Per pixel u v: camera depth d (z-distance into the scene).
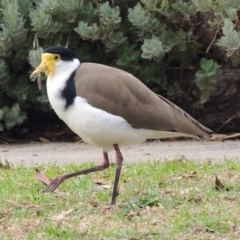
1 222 9.51
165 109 10.52
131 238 8.69
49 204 10.25
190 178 11.73
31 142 16.64
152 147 15.36
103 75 10.28
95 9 16.22
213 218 9.36
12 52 16.45
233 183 11.17
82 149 15.37
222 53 16.33
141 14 15.72
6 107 16.36
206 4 15.51
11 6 15.88
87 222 9.37
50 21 15.78
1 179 11.93
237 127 16.88
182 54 16.55
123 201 10.45
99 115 10.02
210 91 16.23
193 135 10.77
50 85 10.36
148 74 16.45
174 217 9.48
